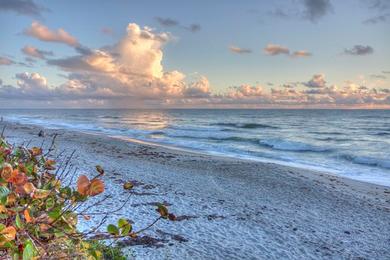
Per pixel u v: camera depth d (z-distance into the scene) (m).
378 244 9.52
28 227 2.28
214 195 13.41
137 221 9.62
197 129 57.44
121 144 29.50
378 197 14.61
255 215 11.27
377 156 26.83
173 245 8.30
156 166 19.14
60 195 2.60
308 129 64.12
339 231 10.35
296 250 8.75
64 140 30.16
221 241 8.89
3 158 2.97
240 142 37.09
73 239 2.72
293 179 17.00
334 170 21.55
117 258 6.50
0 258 2.20
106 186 13.27
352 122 88.44
